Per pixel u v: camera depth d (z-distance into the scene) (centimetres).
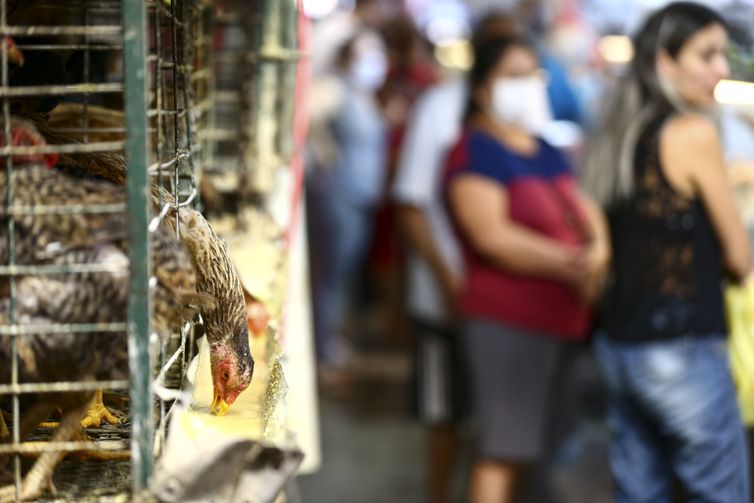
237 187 535
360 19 1128
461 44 1421
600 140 563
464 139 640
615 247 553
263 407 299
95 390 256
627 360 546
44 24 348
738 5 620
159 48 299
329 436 939
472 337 635
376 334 1270
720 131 566
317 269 1096
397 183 723
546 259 616
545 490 689
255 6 561
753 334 554
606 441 891
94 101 375
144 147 233
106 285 241
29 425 263
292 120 615
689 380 532
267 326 368
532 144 644
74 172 294
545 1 1237
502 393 631
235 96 588
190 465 249
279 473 254
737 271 538
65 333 243
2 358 244
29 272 238
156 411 290
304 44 627
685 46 539
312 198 1091
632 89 552
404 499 796
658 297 537
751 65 615
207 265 300
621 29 1159
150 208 251
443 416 712
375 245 1210
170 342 354
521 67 639
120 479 276
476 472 641
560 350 633
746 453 547
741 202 580
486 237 622
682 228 536
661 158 536
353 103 1076
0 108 267
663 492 566
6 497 258
